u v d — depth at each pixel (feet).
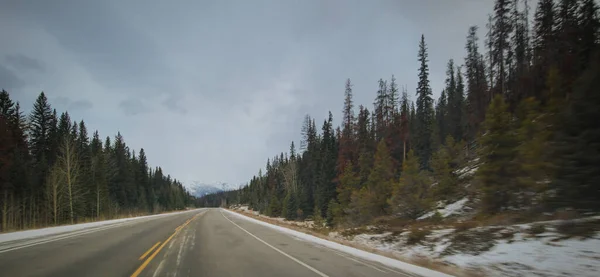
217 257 34.63
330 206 126.52
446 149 100.22
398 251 47.06
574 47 93.04
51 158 173.17
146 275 25.16
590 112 39.06
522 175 57.21
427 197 80.89
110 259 32.35
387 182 97.35
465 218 64.64
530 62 129.29
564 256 27.32
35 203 143.02
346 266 30.50
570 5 108.17
